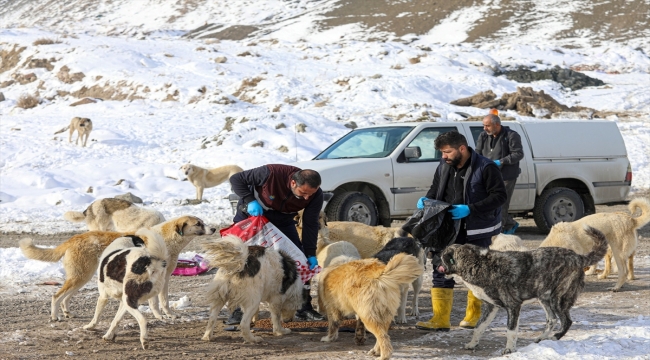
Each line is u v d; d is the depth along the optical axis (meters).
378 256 7.29
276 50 45.56
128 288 6.29
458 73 37.31
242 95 34.44
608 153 13.62
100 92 36.75
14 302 8.24
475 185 6.73
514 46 49.31
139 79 36.75
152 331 7.04
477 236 6.77
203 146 23.28
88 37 47.09
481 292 6.21
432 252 7.06
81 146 24.00
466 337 6.84
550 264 6.21
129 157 22.66
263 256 6.53
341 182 11.67
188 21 103.12
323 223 8.06
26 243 7.43
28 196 17.08
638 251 12.06
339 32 83.50
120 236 7.60
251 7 103.69
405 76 35.06
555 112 30.14
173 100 34.22
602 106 33.06
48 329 7.04
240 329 6.85
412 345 6.54
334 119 27.70
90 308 8.03
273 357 6.11
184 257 10.77
